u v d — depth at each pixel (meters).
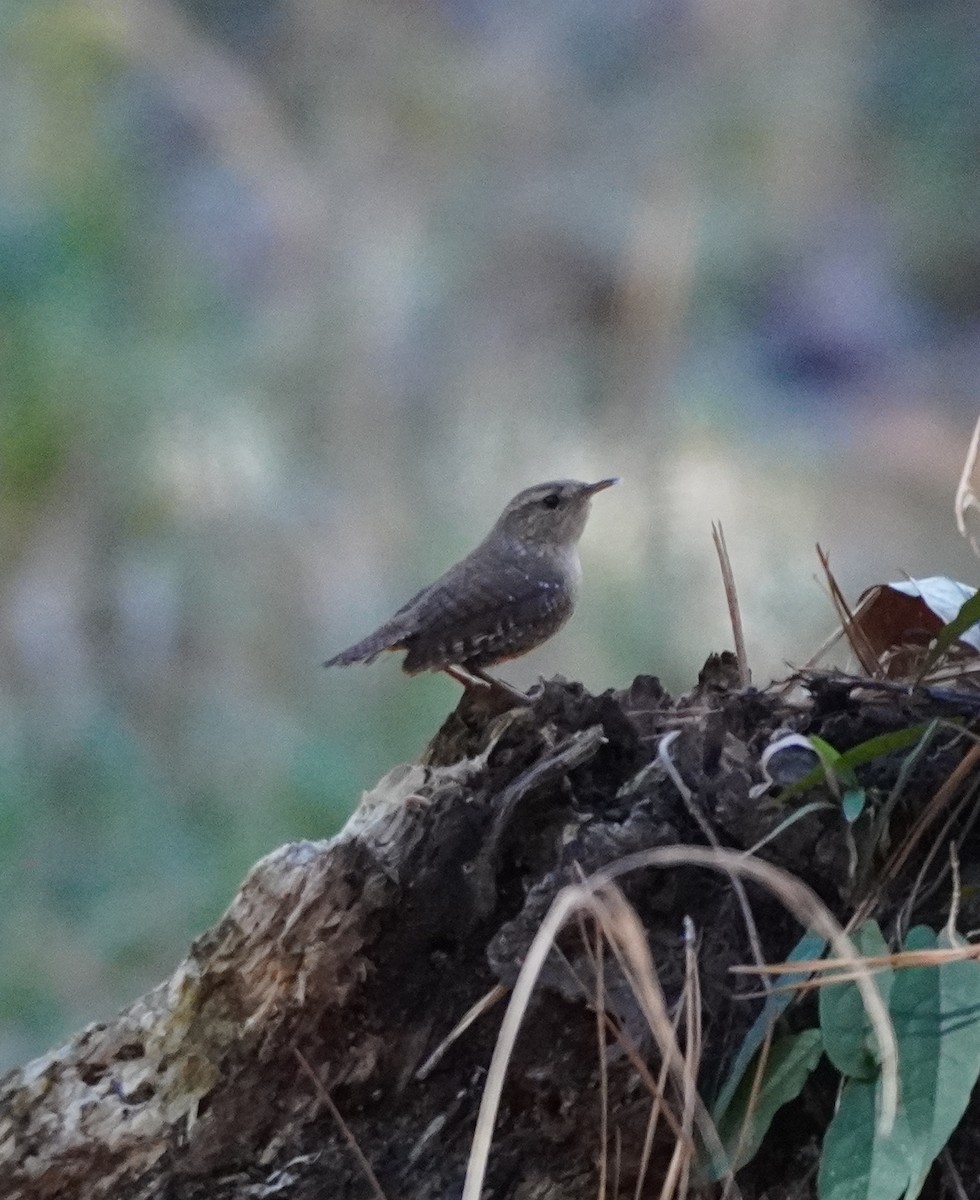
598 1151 3.92
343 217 13.34
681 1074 3.78
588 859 3.92
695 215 14.08
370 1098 4.03
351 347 12.32
